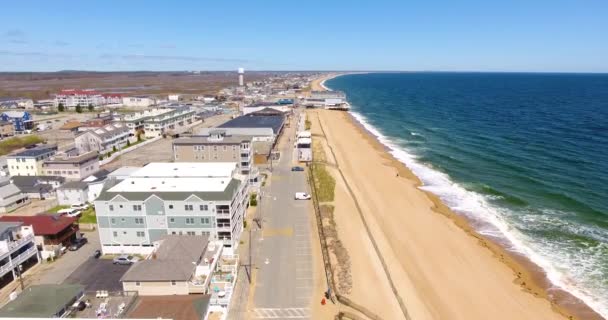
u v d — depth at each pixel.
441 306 46.53
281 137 143.00
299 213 71.81
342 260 54.78
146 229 56.81
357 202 77.81
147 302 39.66
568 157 105.88
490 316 45.16
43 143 131.75
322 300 45.84
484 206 76.62
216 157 91.94
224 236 56.62
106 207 55.88
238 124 140.88
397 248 60.12
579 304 47.47
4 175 88.31
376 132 156.25
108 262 54.69
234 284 48.88
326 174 93.06
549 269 54.75
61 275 51.03
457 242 62.41
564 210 73.00
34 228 55.72
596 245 60.47
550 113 187.12
